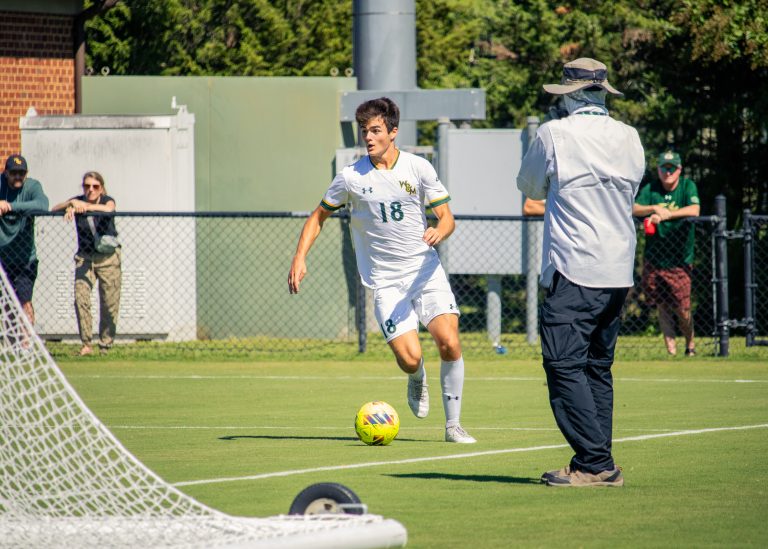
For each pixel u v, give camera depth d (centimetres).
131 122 5294
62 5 6069
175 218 5319
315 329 5528
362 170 2536
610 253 1997
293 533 1359
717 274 4725
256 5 8562
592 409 2042
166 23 8406
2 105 5972
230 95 5591
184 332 5350
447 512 1852
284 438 2747
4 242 4453
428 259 2597
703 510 1861
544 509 1873
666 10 6981
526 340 5384
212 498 1961
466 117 5544
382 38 5741
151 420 3095
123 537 1389
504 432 2823
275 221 5544
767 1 6178
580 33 7212
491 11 8338
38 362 1439
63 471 1512
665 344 4966
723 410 3244
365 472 2230
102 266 4691
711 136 6656
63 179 5328
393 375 4197
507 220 4747
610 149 2009
